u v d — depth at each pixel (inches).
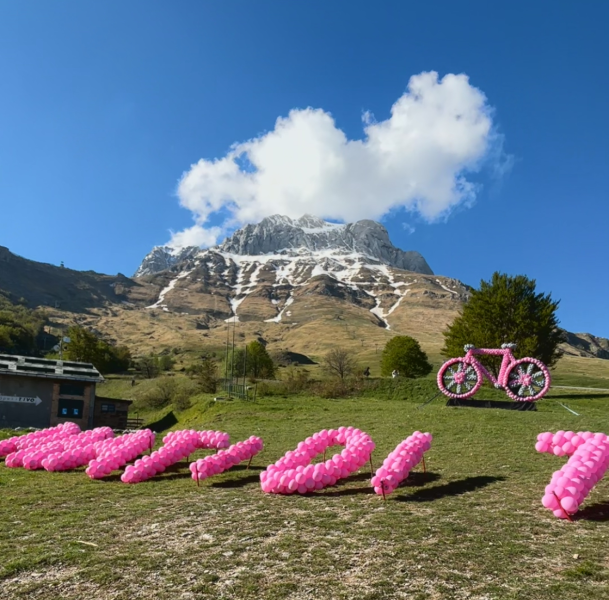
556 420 915.4
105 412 1835.6
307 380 1873.8
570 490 367.2
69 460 650.8
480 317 1734.7
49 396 1624.0
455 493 451.5
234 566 288.2
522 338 1658.5
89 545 331.3
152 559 302.0
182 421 1611.7
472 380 1152.8
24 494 503.8
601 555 296.0
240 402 1515.7
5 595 262.1
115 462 601.9
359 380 1747.0
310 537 334.3
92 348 3710.6
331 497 453.7
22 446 792.9
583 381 3043.8
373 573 273.1
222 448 622.5
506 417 951.0
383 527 351.9
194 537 341.4
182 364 4840.1
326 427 974.4
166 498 468.4
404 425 914.7
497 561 287.4
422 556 295.0
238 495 470.9
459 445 701.9
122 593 259.4
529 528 346.9
